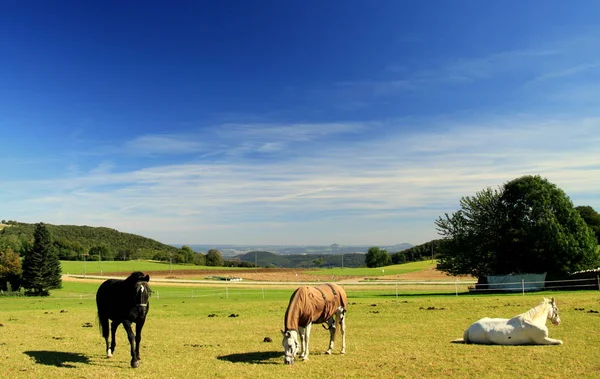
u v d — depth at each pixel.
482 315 22.05
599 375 10.41
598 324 17.41
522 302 26.81
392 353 13.46
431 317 22.08
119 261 145.12
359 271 114.31
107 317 13.66
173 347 15.52
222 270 123.00
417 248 165.00
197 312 28.72
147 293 12.54
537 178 46.16
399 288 54.19
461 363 11.81
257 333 18.83
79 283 83.25
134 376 11.14
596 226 66.25
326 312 13.05
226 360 13.08
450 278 83.19
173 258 159.88
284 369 11.70
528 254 43.56
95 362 12.97
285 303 33.12
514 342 14.00
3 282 74.38
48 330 20.75
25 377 11.07
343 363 12.23
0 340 17.36
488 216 46.88
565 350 12.93
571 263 42.44
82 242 194.00
